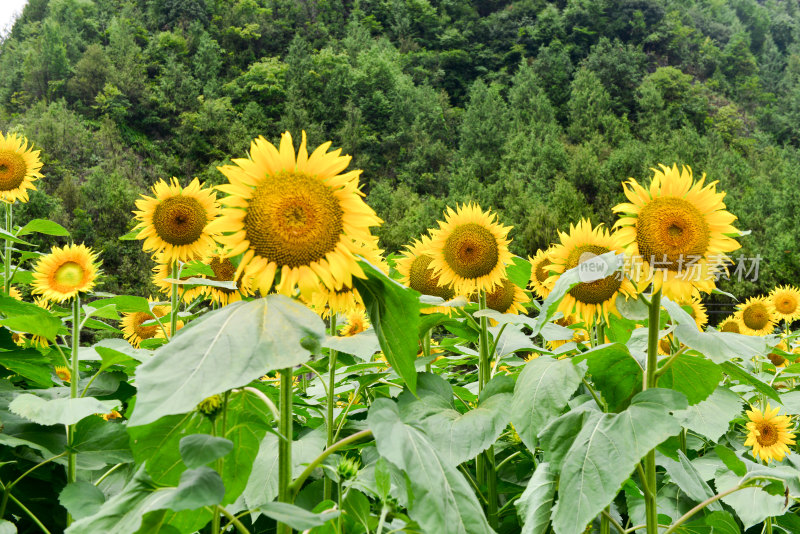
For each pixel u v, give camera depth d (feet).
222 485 4.16
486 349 8.98
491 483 8.31
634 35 398.42
